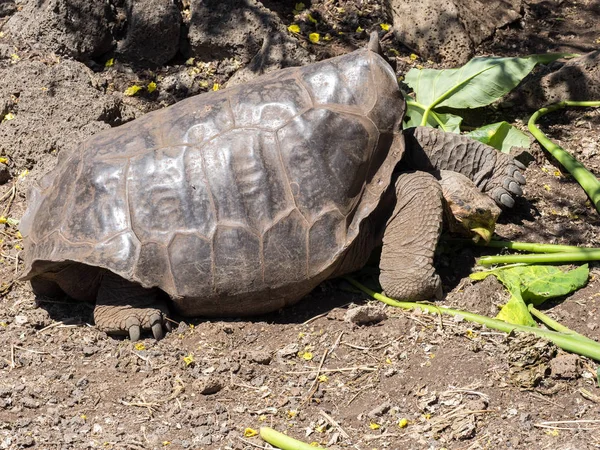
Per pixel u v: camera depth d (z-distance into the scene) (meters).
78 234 4.97
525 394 4.42
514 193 5.67
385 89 5.18
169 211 4.93
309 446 4.09
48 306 5.37
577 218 5.91
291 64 7.13
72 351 4.97
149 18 7.33
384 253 5.13
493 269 5.33
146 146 5.11
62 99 6.69
